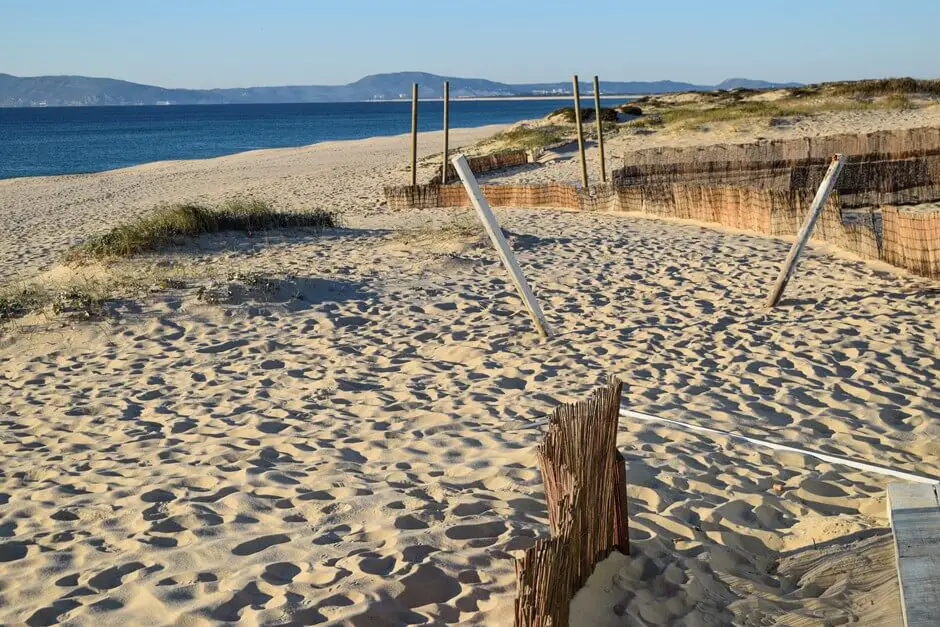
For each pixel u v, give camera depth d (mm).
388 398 6375
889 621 3146
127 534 4113
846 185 15336
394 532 4000
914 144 18328
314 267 11398
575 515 3092
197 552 3842
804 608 3375
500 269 11156
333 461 5070
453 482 4684
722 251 11812
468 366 7227
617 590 3396
